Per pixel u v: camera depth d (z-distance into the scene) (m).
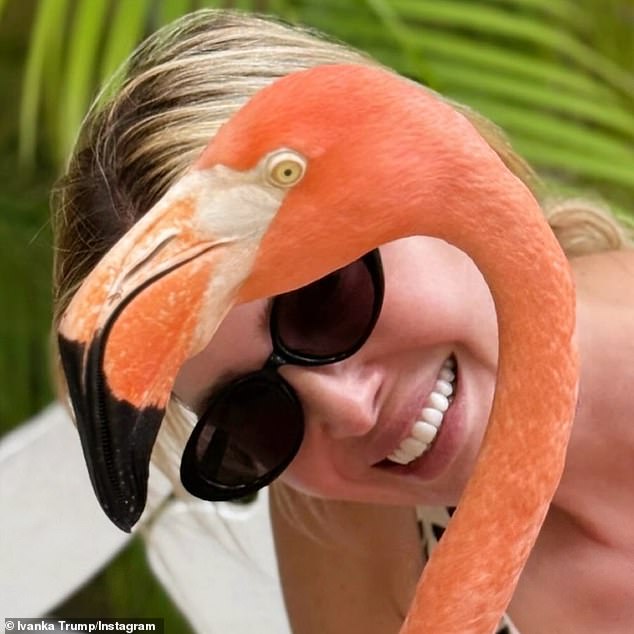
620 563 1.24
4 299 2.15
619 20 2.08
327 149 0.75
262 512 1.76
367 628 1.60
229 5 1.68
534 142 1.79
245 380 1.04
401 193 0.76
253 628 1.76
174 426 1.32
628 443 1.17
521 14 1.99
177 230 0.78
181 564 1.73
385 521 1.50
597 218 1.39
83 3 1.68
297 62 1.01
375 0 1.75
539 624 1.33
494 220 0.78
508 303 0.81
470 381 1.11
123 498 0.77
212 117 0.97
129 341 0.77
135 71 1.05
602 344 1.17
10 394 2.16
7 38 2.29
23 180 2.20
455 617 0.86
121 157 1.00
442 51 1.82
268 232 0.77
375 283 1.00
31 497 1.81
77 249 1.04
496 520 0.85
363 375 1.06
